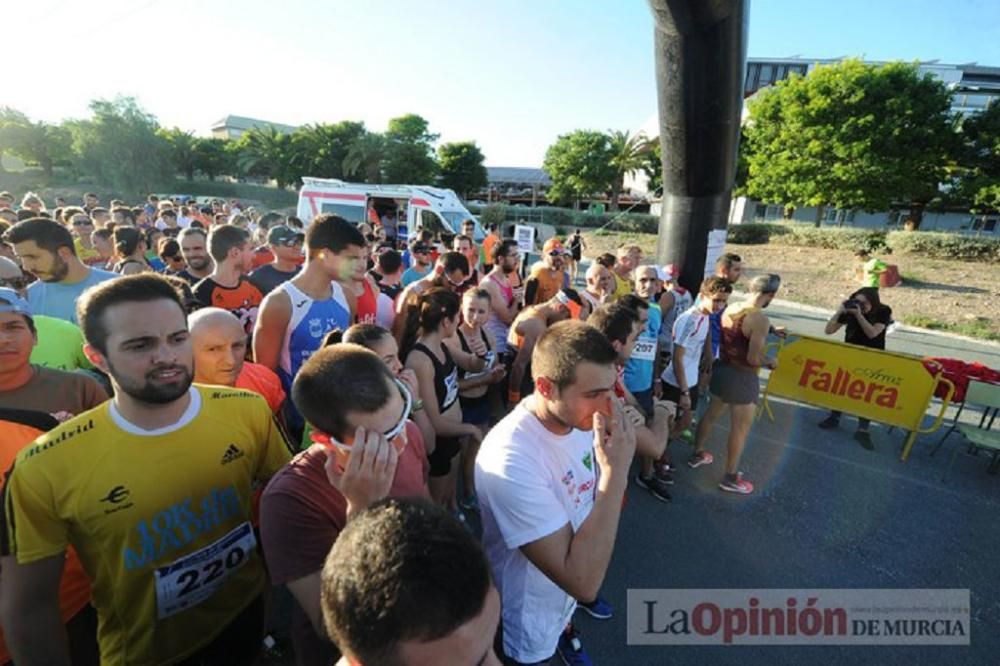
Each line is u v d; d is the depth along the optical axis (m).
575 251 17.08
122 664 1.41
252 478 1.61
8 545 1.24
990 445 4.18
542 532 1.44
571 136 48.28
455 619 0.70
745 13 4.12
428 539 0.74
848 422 5.46
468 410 3.55
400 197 14.73
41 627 1.28
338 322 2.85
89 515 1.28
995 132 23.14
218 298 3.35
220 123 78.62
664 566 3.11
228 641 1.60
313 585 1.20
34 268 2.83
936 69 43.25
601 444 1.42
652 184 47.22
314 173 50.22
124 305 1.22
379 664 0.72
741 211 35.88
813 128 24.33
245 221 9.30
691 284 5.69
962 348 9.32
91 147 42.06
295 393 1.21
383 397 1.15
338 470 1.18
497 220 33.72
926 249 18.23
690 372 4.16
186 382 1.34
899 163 23.20
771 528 3.53
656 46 4.56
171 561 1.40
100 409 1.34
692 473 4.26
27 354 1.77
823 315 11.70
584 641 2.53
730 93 4.57
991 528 3.62
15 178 43.03
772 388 5.43
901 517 3.72
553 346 1.48
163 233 6.89
